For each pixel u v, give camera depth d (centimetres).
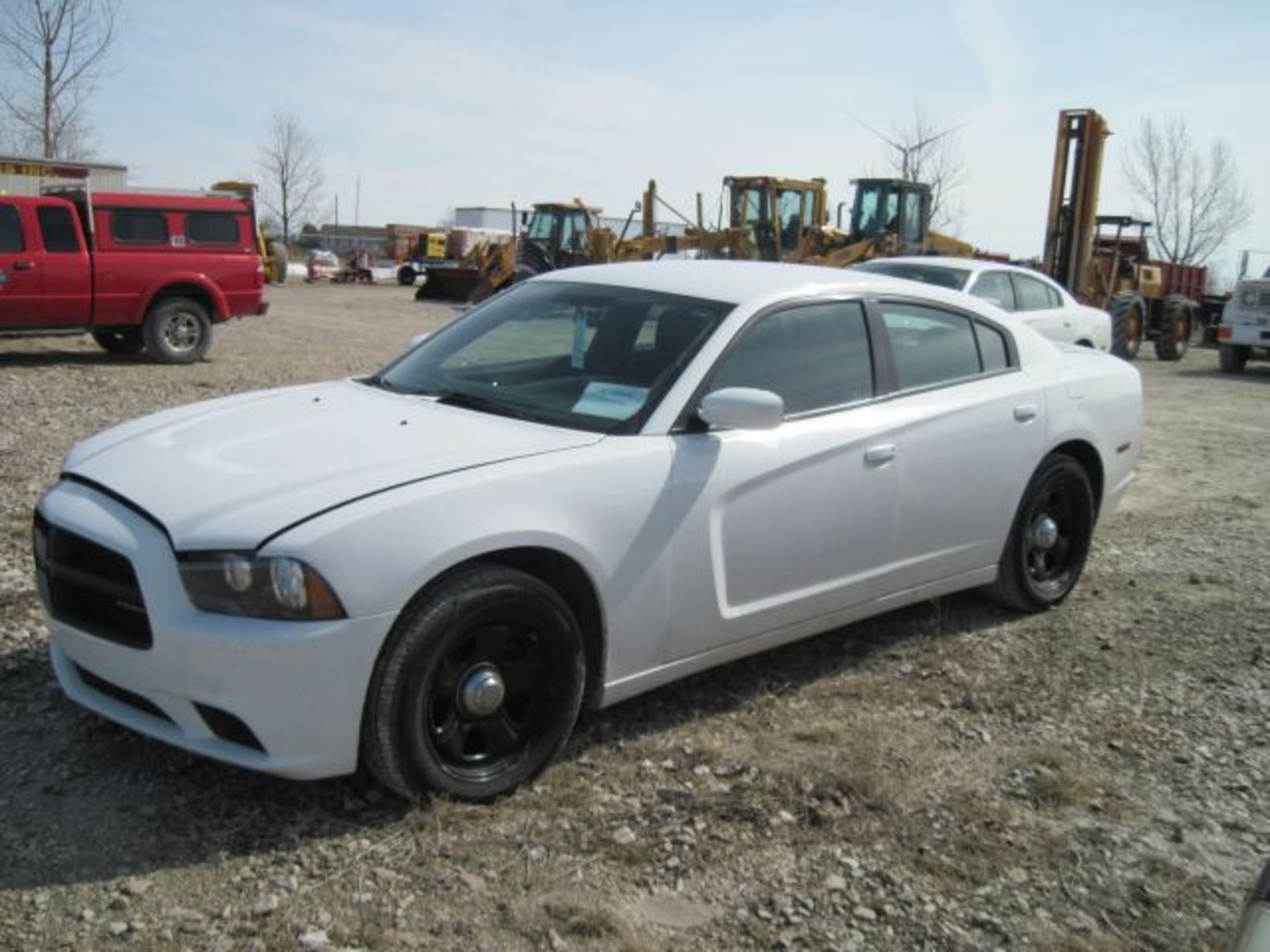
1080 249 2048
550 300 452
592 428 376
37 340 1673
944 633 508
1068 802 364
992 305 526
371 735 313
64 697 390
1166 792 376
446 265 3484
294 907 285
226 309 1456
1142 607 562
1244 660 496
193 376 1298
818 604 425
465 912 288
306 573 299
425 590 318
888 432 436
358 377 465
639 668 375
